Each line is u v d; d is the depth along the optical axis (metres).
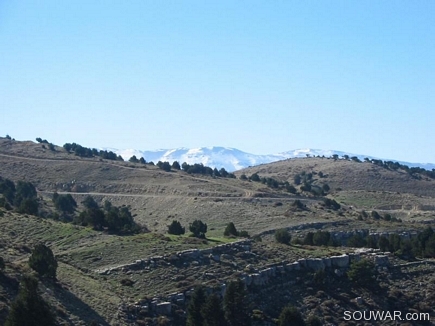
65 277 84.38
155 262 95.50
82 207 183.38
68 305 75.19
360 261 104.56
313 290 99.31
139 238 107.81
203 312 79.31
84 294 80.31
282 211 181.38
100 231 113.00
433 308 99.94
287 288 98.56
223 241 112.75
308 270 103.88
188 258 98.69
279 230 138.62
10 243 95.69
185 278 92.94
